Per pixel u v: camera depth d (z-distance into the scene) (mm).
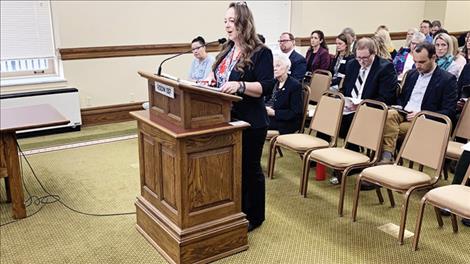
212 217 2510
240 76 2615
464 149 2691
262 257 2605
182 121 2326
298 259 2592
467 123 3416
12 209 3145
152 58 5789
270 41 7016
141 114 2654
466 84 4273
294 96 3852
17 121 3125
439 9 8375
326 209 3268
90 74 5422
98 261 2582
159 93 2531
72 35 5223
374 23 7965
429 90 3576
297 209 3264
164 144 2434
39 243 2783
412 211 3234
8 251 2688
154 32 5730
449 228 2973
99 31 5367
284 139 3646
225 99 2410
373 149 3240
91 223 3043
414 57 3594
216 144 2412
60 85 5238
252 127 2664
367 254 2648
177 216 2432
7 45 4930
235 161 2518
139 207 2832
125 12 5484
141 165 2777
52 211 3223
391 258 2605
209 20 6102
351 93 4043
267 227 2979
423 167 3938
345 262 2564
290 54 5105
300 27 7055
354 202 3041
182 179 2338
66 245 2760
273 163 3826
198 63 4691
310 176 3932
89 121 5516
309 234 2891
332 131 3572
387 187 2809
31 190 3590
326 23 7336
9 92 4930
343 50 5559
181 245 2389
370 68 3861
